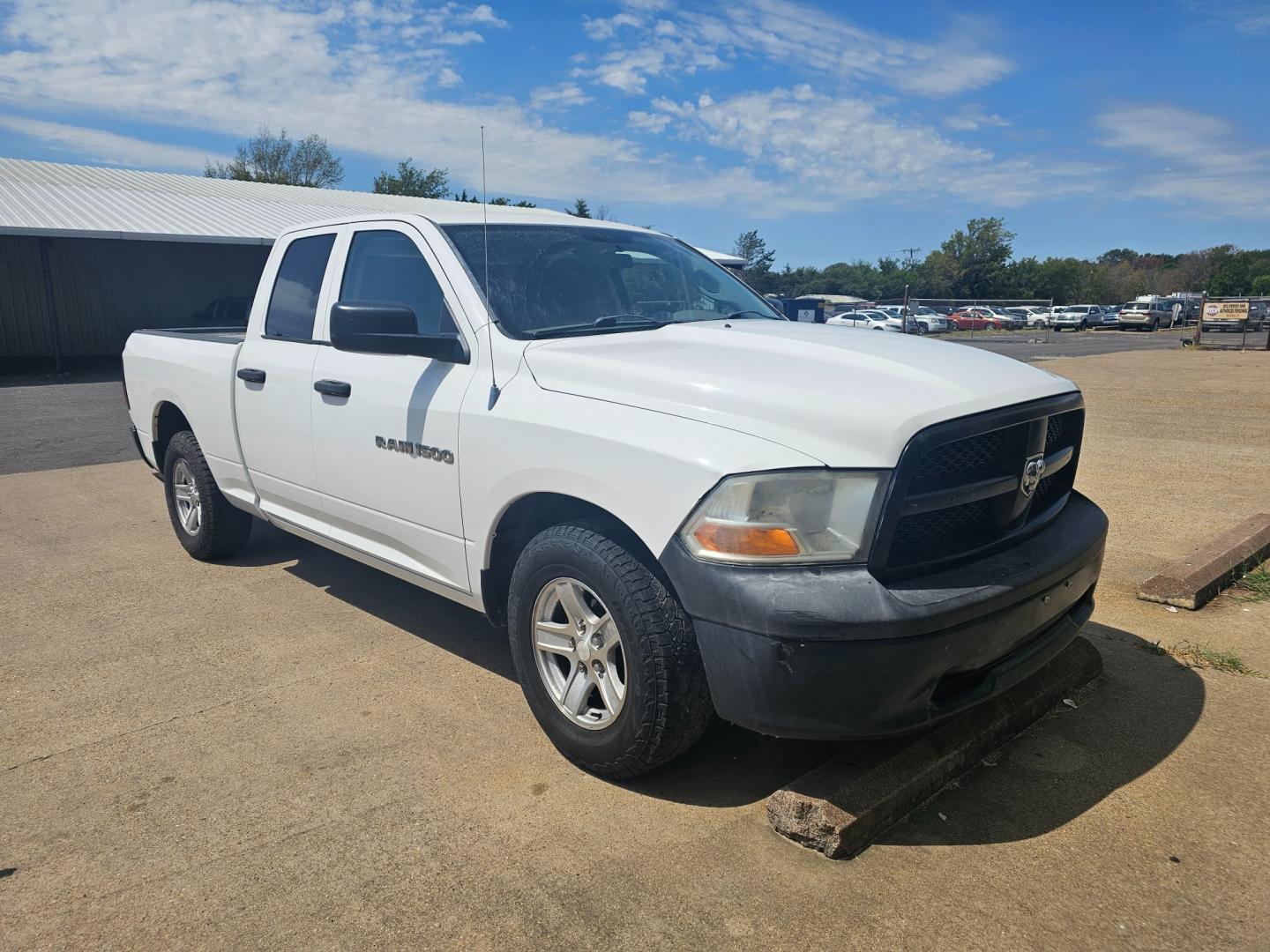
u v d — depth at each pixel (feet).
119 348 86.33
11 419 41.29
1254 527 17.81
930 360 9.92
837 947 7.36
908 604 8.00
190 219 80.23
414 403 11.64
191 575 17.47
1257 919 7.66
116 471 28.53
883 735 8.27
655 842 8.80
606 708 9.70
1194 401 44.50
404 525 12.20
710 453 8.52
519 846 8.75
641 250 13.85
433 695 12.12
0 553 19.07
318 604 15.74
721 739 10.88
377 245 13.28
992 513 9.31
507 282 11.71
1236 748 10.40
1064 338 143.43
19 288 80.79
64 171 103.71
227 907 7.93
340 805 9.50
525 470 10.07
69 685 12.50
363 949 7.41
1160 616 14.46
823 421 8.42
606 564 9.20
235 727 11.24
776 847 8.70
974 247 307.78
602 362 9.92
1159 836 8.80
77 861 8.60
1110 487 24.07
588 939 7.49
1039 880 8.17
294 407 13.93
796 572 8.14
